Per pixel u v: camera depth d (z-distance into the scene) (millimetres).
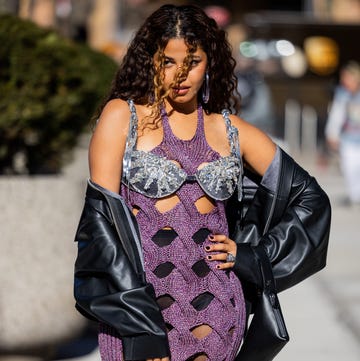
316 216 5242
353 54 32969
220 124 5230
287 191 5258
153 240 4887
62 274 8312
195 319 4887
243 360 5113
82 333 8648
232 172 5066
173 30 4926
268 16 32062
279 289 5160
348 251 15062
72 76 8852
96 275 4805
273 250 5129
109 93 5254
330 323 10617
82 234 4859
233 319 4980
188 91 4980
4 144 8922
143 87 5086
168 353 4723
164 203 4926
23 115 8602
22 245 8180
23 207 8188
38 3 17234
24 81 8602
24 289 8180
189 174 4941
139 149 4945
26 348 8281
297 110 32625
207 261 4941
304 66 32188
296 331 10242
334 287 12531
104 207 4852
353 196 20781
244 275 5031
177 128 5074
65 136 9109
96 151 4930
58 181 8344
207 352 4918
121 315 4660
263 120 15188
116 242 4781
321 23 32312
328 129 20969
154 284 4844
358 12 34875
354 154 20703
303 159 30656
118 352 4875
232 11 35906
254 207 5328
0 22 8641
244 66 15305
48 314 8258
